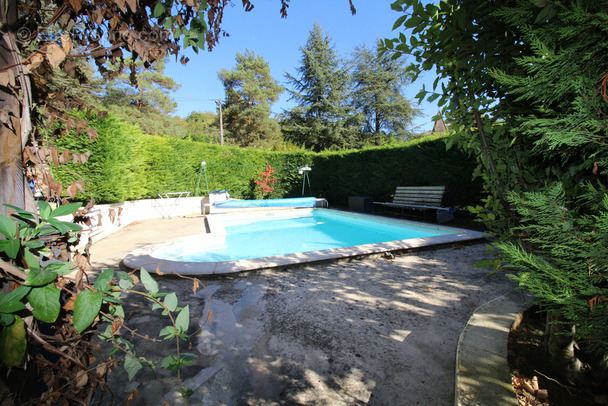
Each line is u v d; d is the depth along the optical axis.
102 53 1.01
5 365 0.73
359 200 9.23
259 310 2.46
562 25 0.94
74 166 5.41
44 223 0.84
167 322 2.29
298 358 1.80
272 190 12.27
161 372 1.68
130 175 7.23
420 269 3.45
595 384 1.38
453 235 4.78
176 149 9.76
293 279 3.20
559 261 1.00
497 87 1.43
